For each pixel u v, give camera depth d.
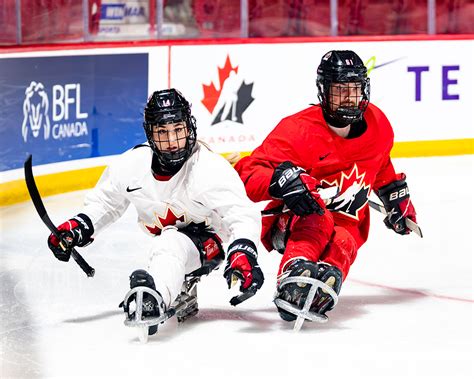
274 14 25.12
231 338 9.84
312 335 9.98
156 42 20.31
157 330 9.99
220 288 11.95
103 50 19.45
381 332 10.16
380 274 12.89
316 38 21.94
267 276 12.73
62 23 22.64
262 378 8.63
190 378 8.63
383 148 10.52
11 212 16.70
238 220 9.52
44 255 13.80
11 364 9.11
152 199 9.73
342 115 10.02
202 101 20.86
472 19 25.75
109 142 19.80
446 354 9.41
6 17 21.38
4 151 17.23
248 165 10.23
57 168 18.55
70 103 18.83
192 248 9.77
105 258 13.60
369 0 25.59
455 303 11.45
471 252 14.20
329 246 10.25
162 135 9.26
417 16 25.48
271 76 21.59
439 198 18.08
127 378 8.66
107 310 11.06
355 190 10.52
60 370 8.91
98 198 10.00
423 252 14.17
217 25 24.55
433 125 22.88
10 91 17.38
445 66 22.89
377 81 22.42
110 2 23.25
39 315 10.84
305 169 10.32
